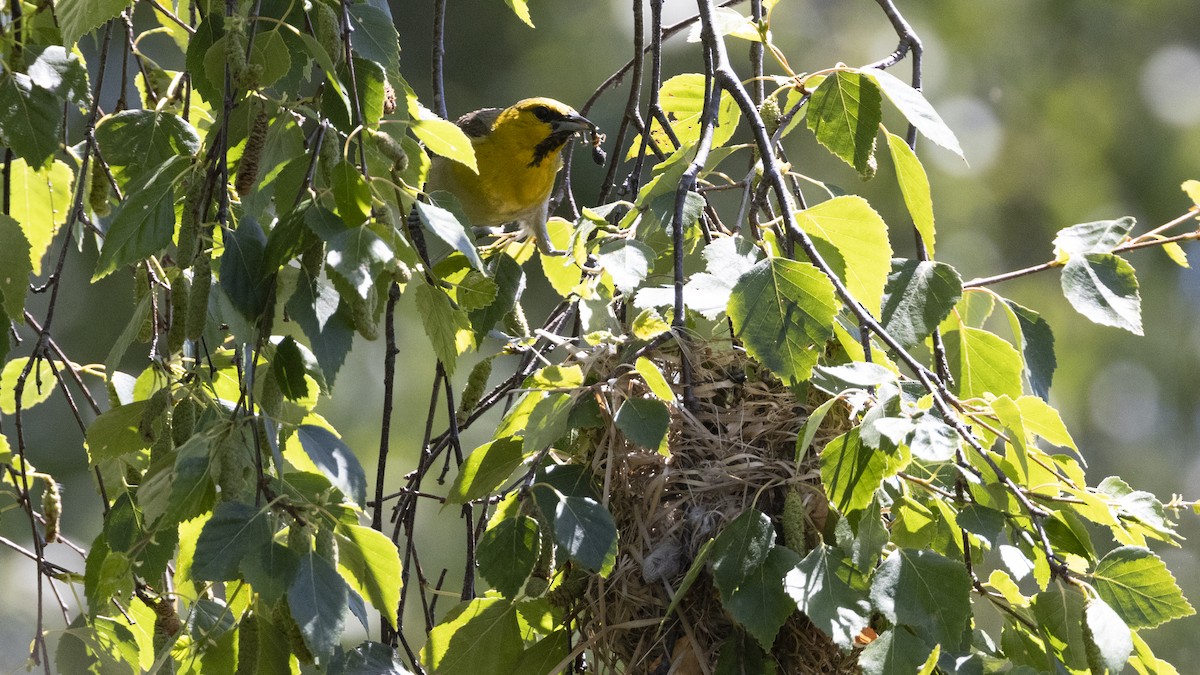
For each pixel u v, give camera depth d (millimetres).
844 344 6355
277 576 4891
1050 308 16859
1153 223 17203
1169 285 17250
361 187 5168
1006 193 17016
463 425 7543
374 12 6340
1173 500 6266
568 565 6938
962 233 16688
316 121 5695
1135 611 5883
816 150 16109
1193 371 17203
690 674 6551
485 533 6418
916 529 5988
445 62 16125
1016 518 6059
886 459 5465
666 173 6715
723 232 7520
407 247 5352
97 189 7117
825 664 6477
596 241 6895
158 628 6410
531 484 6484
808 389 6242
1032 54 17141
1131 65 17219
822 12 16875
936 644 5484
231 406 6125
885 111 16328
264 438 5332
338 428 14289
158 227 5512
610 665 6801
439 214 5297
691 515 6703
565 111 10641
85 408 14883
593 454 6887
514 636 6867
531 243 7992
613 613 6793
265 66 5559
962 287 6703
